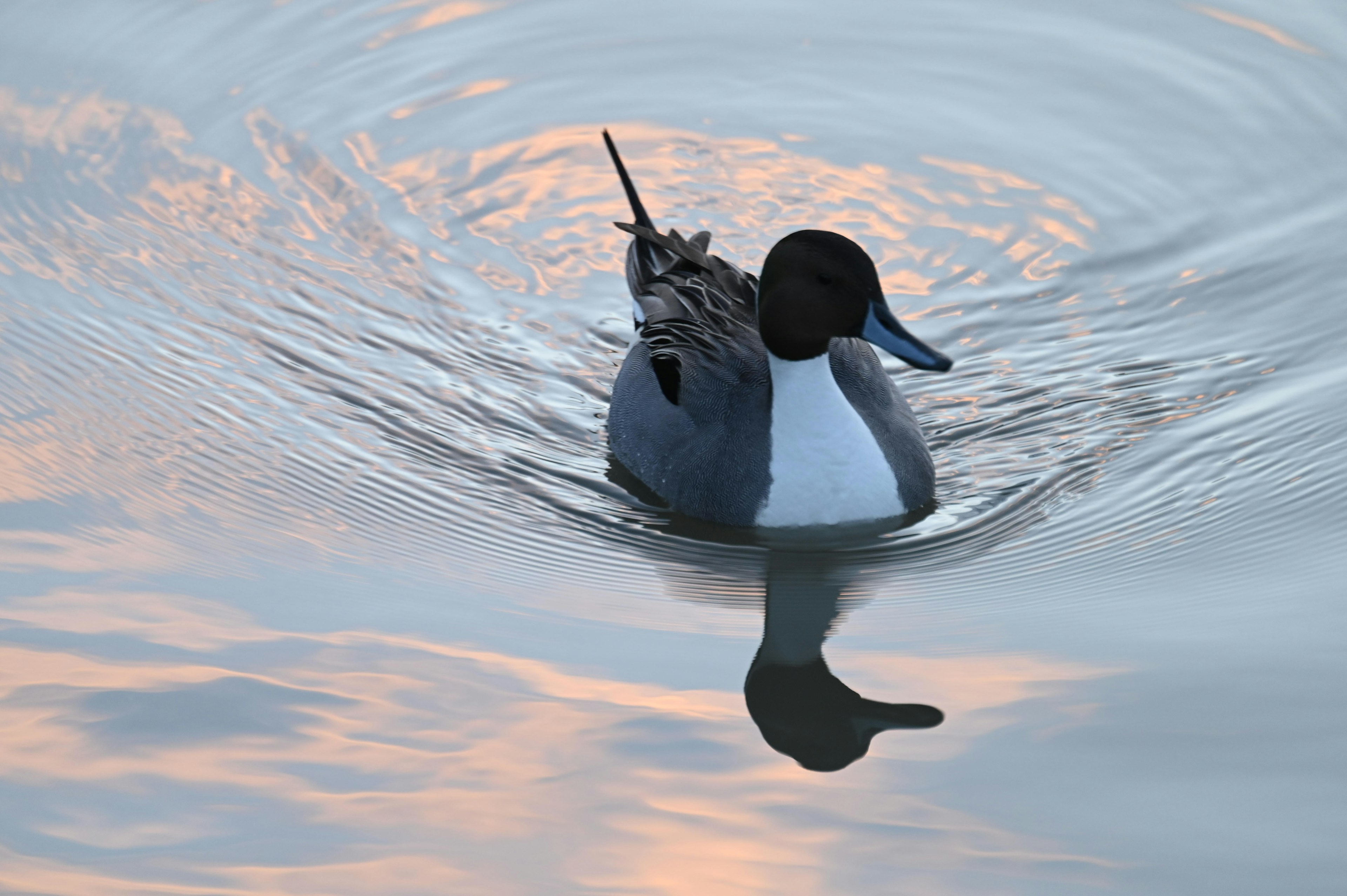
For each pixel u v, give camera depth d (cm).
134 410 1194
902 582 1046
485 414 1242
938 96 1673
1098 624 969
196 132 1582
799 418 1085
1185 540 1059
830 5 1831
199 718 859
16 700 866
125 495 1093
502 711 876
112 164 1520
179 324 1309
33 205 1450
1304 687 877
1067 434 1202
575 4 1828
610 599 1018
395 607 986
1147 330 1326
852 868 753
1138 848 757
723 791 811
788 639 971
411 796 802
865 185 1548
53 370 1230
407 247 1452
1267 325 1308
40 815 785
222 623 953
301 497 1112
